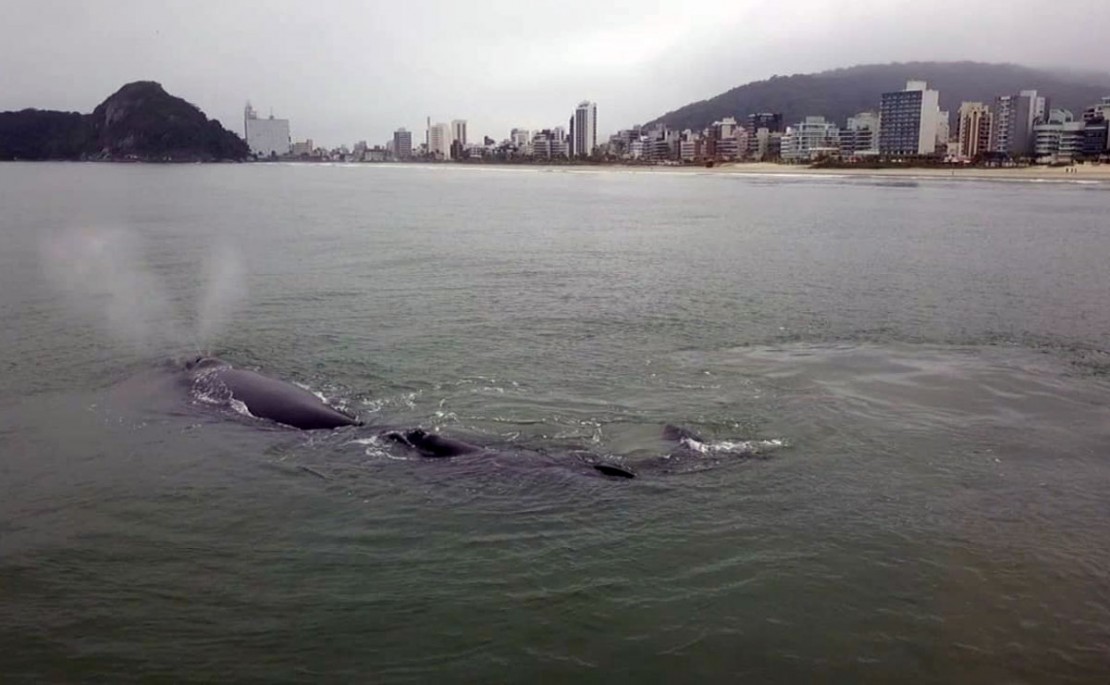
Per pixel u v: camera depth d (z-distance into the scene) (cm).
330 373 2411
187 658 1152
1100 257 4888
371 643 1183
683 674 1127
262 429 1947
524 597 1290
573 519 1530
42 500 1599
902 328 3066
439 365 2500
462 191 13538
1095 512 1585
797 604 1278
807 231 6450
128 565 1377
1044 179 15550
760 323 3120
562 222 7369
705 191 13212
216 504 1584
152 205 8756
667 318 3181
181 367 2381
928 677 1125
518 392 2255
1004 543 1465
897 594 1307
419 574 1349
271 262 4488
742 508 1581
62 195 10119
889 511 1578
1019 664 1152
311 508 1569
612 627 1220
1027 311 3378
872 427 2017
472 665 1140
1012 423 2058
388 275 4094
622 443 1900
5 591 1304
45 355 2541
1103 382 2419
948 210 8425
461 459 1759
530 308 3334
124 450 1831
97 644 1182
